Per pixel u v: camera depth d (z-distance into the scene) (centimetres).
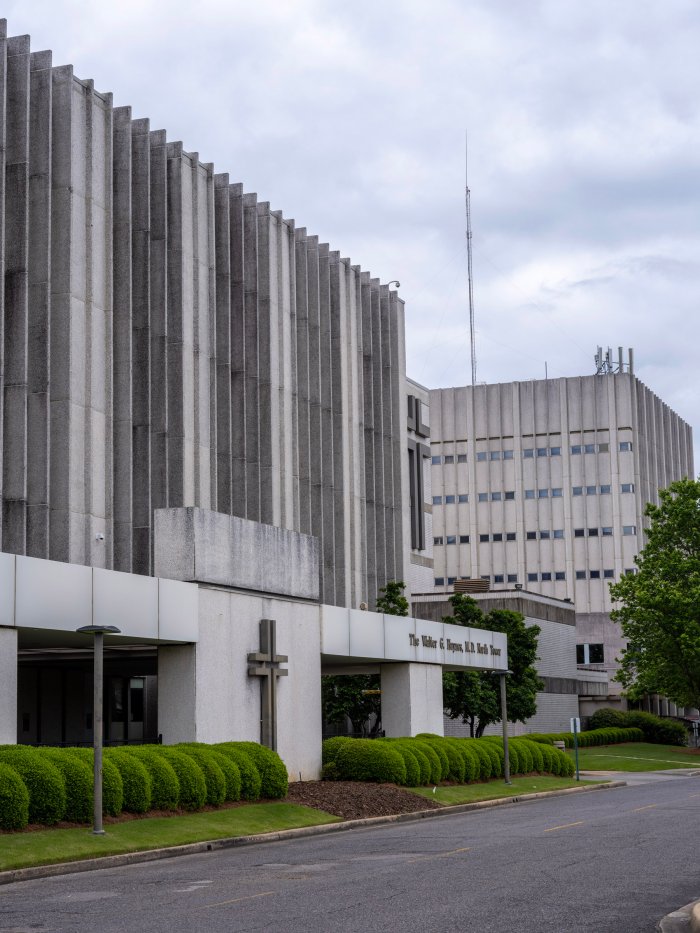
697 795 4038
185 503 4597
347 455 5947
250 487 5075
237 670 3262
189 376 4694
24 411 3881
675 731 9094
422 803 3381
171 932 1304
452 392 12562
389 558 6397
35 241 4009
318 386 5638
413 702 4322
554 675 8519
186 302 4703
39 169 4028
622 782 4953
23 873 1880
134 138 4516
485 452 12375
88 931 1321
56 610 2597
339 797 3183
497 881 1738
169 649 3086
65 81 4138
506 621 6862
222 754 2894
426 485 7456
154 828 2383
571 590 11925
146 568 4319
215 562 3197
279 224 5447
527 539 12144
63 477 4012
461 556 12288
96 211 4256
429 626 4478
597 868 1895
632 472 11950
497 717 6506
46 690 3947
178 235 4647
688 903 1508
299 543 3691
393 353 6606
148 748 2688
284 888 1694
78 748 2483
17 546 3850
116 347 4325
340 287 5966
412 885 1700
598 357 13162
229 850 2334
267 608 3450
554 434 12231
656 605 7406
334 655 3847
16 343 3912
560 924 1336
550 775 5044
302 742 3575
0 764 2172
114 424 4294
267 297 5250
